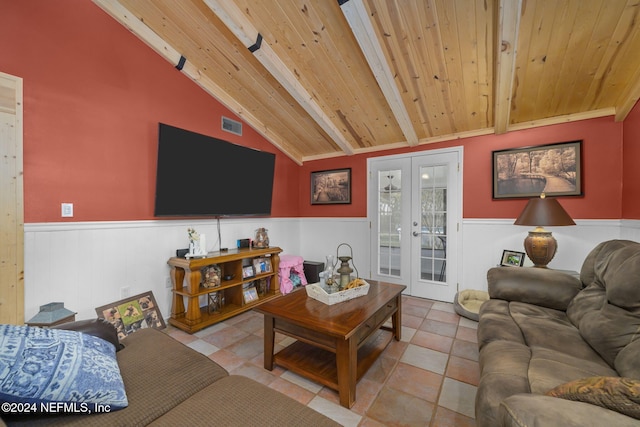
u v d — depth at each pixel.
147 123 2.70
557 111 2.89
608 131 2.73
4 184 1.86
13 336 0.89
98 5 2.33
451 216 3.54
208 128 3.25
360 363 1.97
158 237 2.80
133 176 2.60
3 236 1.86
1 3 1.89
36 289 2.02
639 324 1.23
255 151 3.71
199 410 0.98
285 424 0.92
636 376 1.03
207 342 2.43
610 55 2.20
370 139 4.02
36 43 2.03
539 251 2.51
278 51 2.67
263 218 4.09
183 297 2.87
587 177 2.82
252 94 3.37
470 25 2.18
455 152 3.52
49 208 2.09
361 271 4.27
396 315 2.40
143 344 1.45
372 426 1.47
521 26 2.09
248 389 1.11
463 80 2.70
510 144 3.21
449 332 2.60
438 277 3.63
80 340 1.09
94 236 2.33
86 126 2.29
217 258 2.79
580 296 1.79
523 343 1.50
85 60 2.28
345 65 2.82
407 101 3.05
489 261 3.31
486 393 1.09
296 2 2.24
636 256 1.43
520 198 3.13
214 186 3.19
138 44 2.62
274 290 3.62
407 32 2.29
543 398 0.77
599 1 1.85
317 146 4.46
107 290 2.41
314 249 4.73
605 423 0.63
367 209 4.21
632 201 2.46
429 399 1.68
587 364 1.24
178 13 2.44
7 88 1.88
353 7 2.04
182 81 2.99
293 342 2.35
